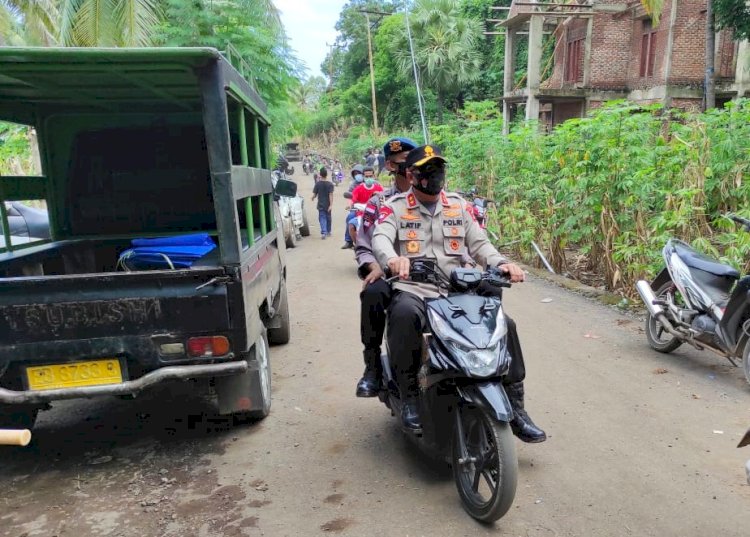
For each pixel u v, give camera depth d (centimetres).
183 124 585
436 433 349
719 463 379
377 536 316
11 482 388
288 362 597
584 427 432
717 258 663
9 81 430
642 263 714
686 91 1834
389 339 357
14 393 360
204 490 369
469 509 330
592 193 811
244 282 381
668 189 740
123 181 595
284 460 402
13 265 459
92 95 491
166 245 471
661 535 310
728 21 1490
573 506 337
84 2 1388
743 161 786
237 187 389
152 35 1363
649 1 1609
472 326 318
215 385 435
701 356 574
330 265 1115
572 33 2181
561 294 819
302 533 321
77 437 453
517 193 1053
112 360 371
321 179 1491
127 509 351
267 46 1423
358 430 444
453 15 3033
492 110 1421
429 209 381
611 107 798
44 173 567
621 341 621
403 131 3547
